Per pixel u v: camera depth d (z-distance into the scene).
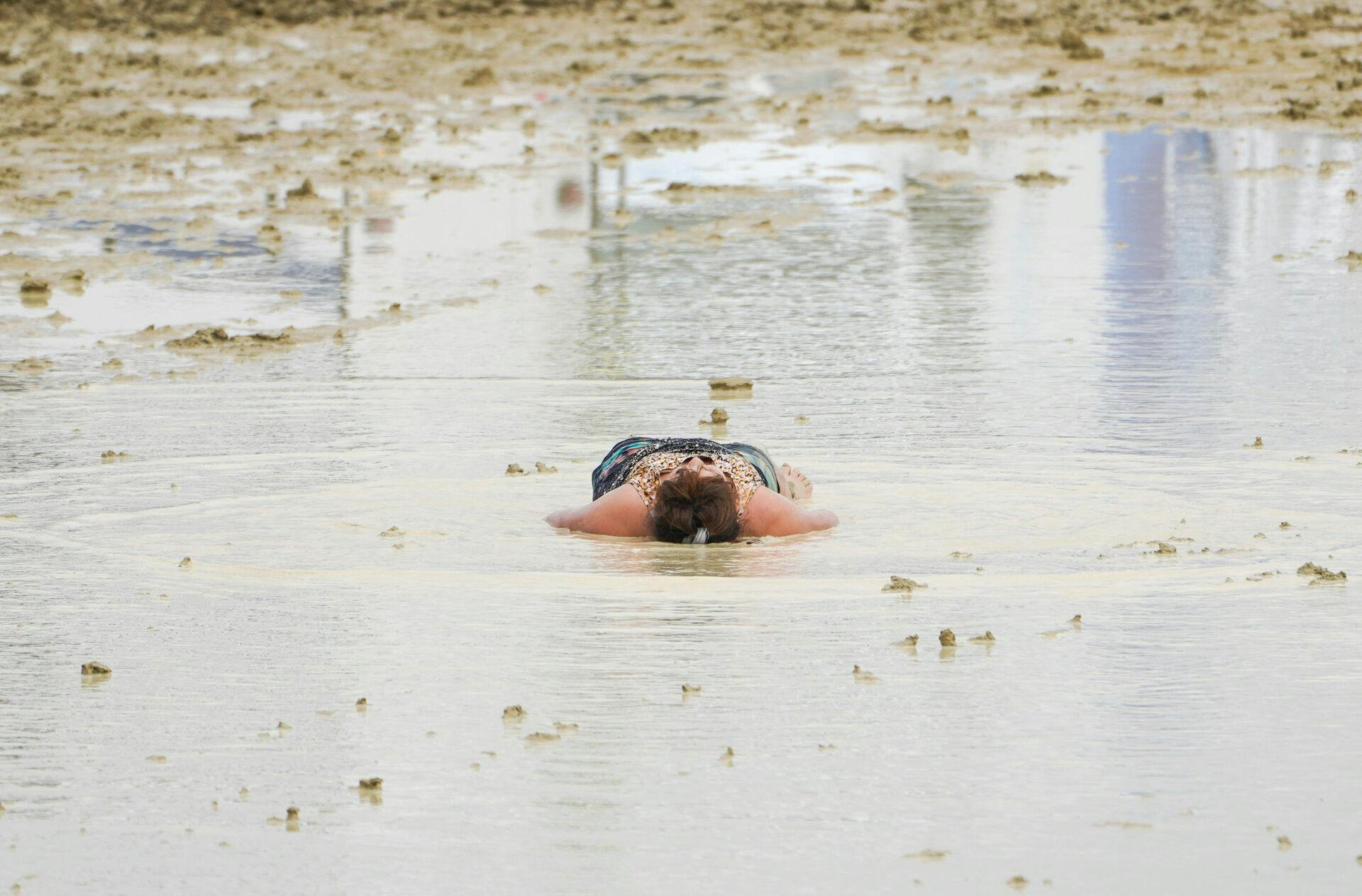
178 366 44.00
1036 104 98.25
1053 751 19.25
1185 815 17.66
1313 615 23.83
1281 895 16.11
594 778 18.72
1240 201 66.44
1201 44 123.56
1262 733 19.66
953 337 45.66
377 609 24.94
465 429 37.00
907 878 16.47
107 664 22.58
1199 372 40.91
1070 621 23.86
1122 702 20.69
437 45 132.25
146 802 18.33
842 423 36.91
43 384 42.12
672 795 18.25
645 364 43.50
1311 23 133.62
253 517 30.20
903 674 21.78
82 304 52.38
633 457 30.33
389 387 41.25
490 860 16.91
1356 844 17.03
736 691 21.27
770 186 72.75
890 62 121.00
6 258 58.81
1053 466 32.97
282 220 66.69
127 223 65.81
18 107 100.94
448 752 19.48
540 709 20.73
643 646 23.06
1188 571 26.23
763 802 18.05
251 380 42.19
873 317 48.56
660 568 27.22
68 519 30.12
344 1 159.62
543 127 93.06
